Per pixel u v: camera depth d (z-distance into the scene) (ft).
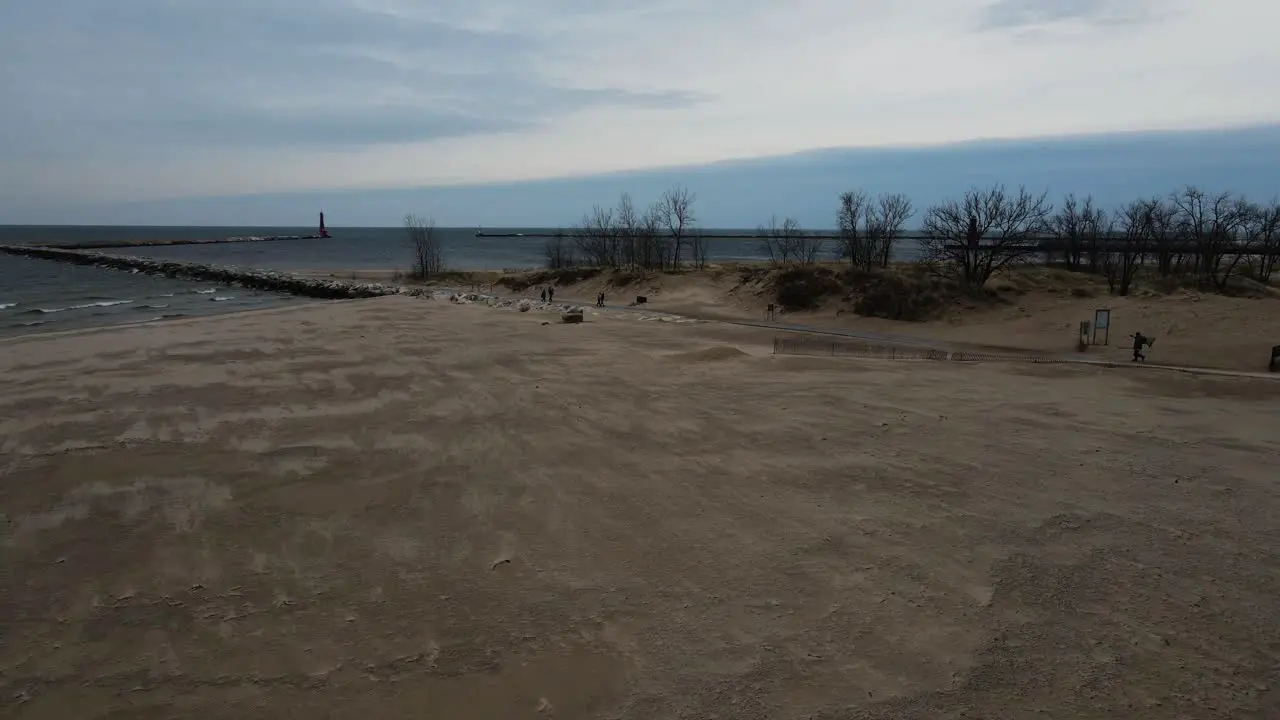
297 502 34.09
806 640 22.76
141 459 40.01
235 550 28.99
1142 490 36.81
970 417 51.62
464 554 28.76
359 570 27.35
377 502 34.17
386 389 58.39
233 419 48.62
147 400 53.88
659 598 25.35
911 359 82.79
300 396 55.52
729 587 26.16
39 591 25.59
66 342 81.92
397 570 27.37
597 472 38.65
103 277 228.84
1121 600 25.55
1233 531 31.71
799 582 26.58
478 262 378.12
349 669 21.04
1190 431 48.44
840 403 55.36
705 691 20.12
